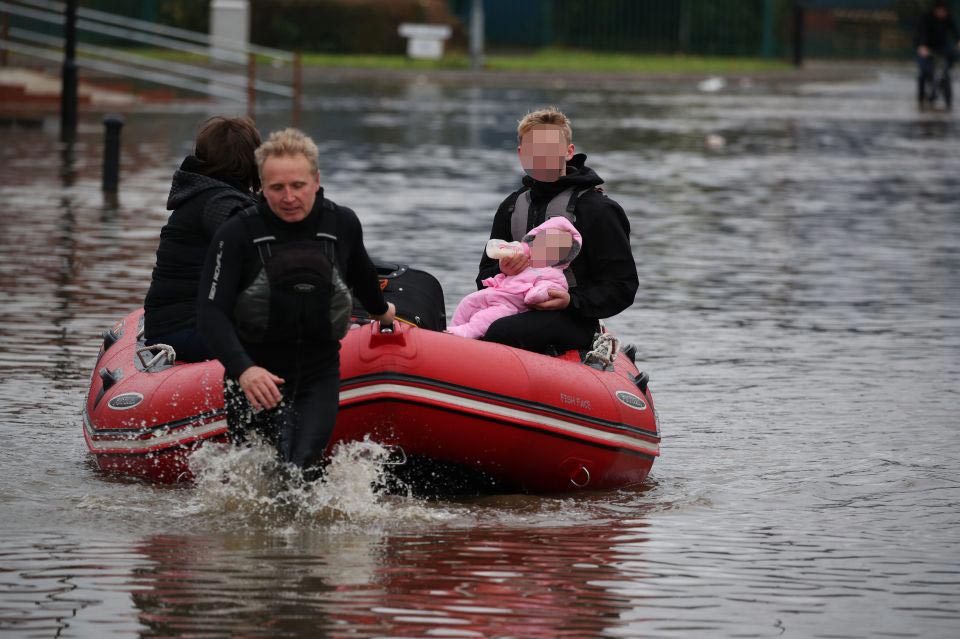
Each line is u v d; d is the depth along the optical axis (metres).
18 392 29.91
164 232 25.91
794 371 33.97
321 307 20.67
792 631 17.45
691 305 42.47
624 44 189.38
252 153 25.97
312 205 20.72
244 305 20.55
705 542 21.16
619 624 17.48
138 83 122.31
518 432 22.98
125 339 27.47
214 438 23.22
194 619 17.27
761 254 52.16
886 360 35.31
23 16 129.75
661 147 90.94
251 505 21.86
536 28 186.50
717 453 26.78
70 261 46.00
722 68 171.00
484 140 90.56
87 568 19.09
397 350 22.48
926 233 58.28
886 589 19.12
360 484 22.64
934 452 26.92
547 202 25.80
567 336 25.33
